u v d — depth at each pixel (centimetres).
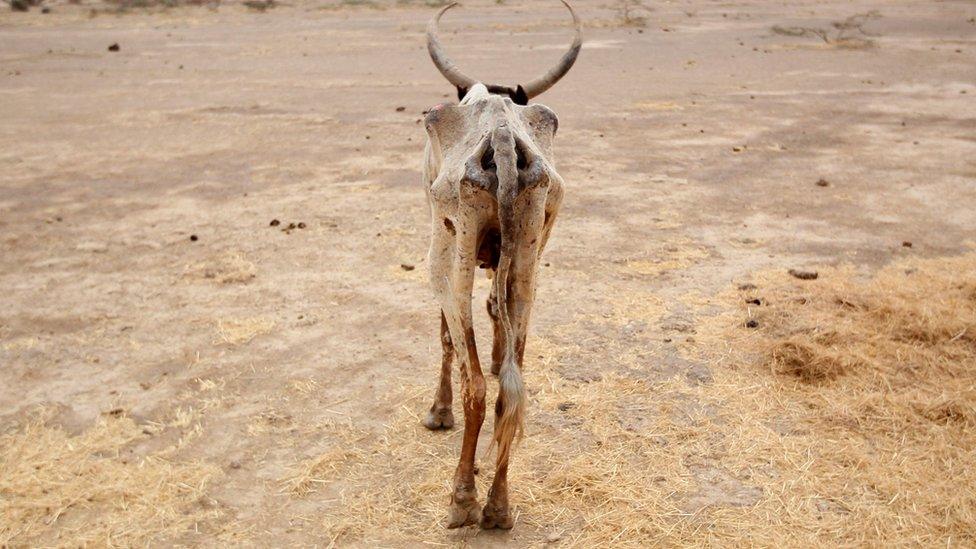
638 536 271
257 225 575
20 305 455
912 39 1529
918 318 400
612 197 622
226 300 457
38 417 345
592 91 1066
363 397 358
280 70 1303
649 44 1508
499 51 1424
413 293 461
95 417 345
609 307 436
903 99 986
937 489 288
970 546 261
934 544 262
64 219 598
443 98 1028
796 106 952
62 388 369
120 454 320
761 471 301
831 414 334
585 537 271
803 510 280
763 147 767
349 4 2359
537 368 374
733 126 855
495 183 249
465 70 1219
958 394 341
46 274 497
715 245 521
